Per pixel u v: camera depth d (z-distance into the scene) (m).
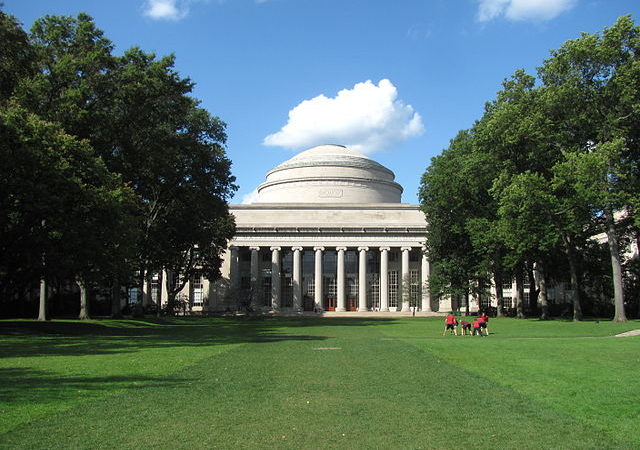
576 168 49.53
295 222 107.44
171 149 56.78
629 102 49.88
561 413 14.34
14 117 38.75
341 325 59.84
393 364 23.20
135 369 21.23
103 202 41.75
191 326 57.28
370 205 107.94
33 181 39.69
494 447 11.66
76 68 46.25
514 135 54.56
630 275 73.06
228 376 19.83
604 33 51.09
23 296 75.81
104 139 49.62
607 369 21.05
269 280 107.44
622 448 11.53
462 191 69.25
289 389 17.48
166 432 12.58
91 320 59.16
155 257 65.00
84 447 11.45
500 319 67.94
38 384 17.66
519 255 60.84
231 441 11.98
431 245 78.88
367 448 11.59
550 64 54.25
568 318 66.88
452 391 17.20
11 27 41.78
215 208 65.81
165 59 52.59
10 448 11.28
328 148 125.88
